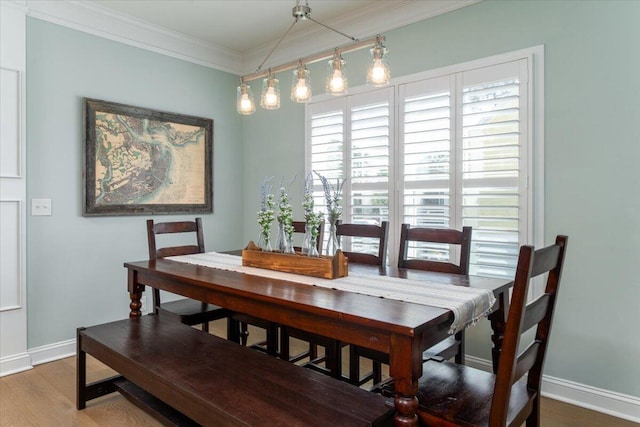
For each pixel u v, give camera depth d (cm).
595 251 225
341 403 143
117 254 332
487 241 261
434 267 228
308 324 154
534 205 245
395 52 306
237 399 145
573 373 233
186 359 183
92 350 210
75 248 307
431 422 137
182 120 372
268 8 312
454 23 276
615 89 217
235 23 339
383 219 313
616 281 219
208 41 379
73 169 305
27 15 280
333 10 313
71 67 302
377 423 133
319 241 213
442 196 282
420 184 293
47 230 292
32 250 285
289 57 380
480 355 271
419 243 291
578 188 230
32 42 282
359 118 329
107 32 321
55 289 297
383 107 312
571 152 232
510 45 253
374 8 307
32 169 284
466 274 213
